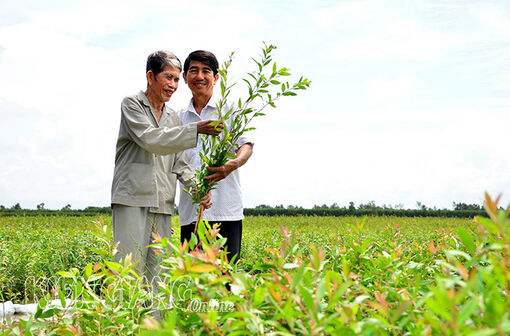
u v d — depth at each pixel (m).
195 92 4.17
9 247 7.34
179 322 1.65
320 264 1.56
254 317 1.31
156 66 3.70
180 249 1.66
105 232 2.27
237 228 4.15
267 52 2.77
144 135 3.47
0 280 5.30
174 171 3.97
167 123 3.93
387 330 1.44
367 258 2.23
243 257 7.01
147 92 3.80
